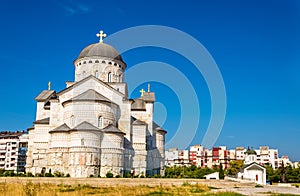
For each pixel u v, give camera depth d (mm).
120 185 42875
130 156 60000
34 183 40625
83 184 42219
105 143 54250
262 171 81625
